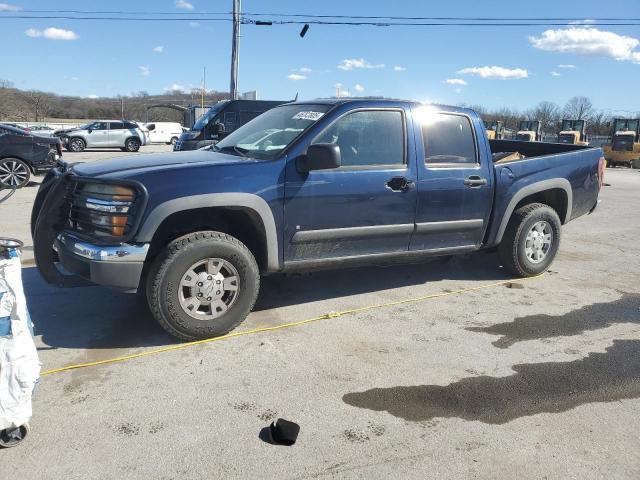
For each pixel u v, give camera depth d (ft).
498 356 13.58
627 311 17.03
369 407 11.05
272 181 14.03
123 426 10.13
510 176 18.54
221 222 14.66
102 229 13.00
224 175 13.50
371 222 15.72
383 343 14.16
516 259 19.70
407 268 21.30
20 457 9.16
